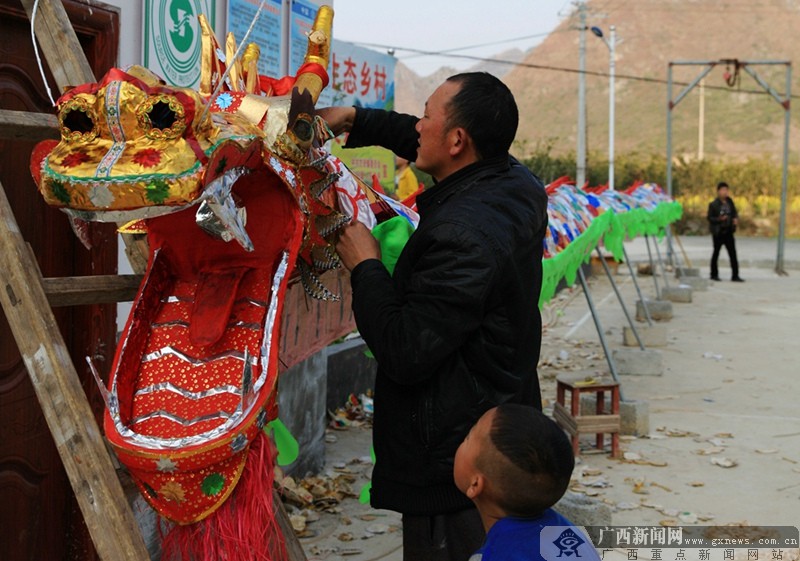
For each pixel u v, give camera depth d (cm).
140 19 356
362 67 787
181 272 219
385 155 804
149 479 185
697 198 4966
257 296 213
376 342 221
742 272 2055
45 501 328
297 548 238
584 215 602
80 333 327
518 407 201
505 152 243
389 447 236
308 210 221
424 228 229
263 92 256
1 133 217
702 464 579
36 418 322
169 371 206
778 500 510
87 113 176
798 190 4997
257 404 189
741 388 815
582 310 1329
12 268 206
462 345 227
